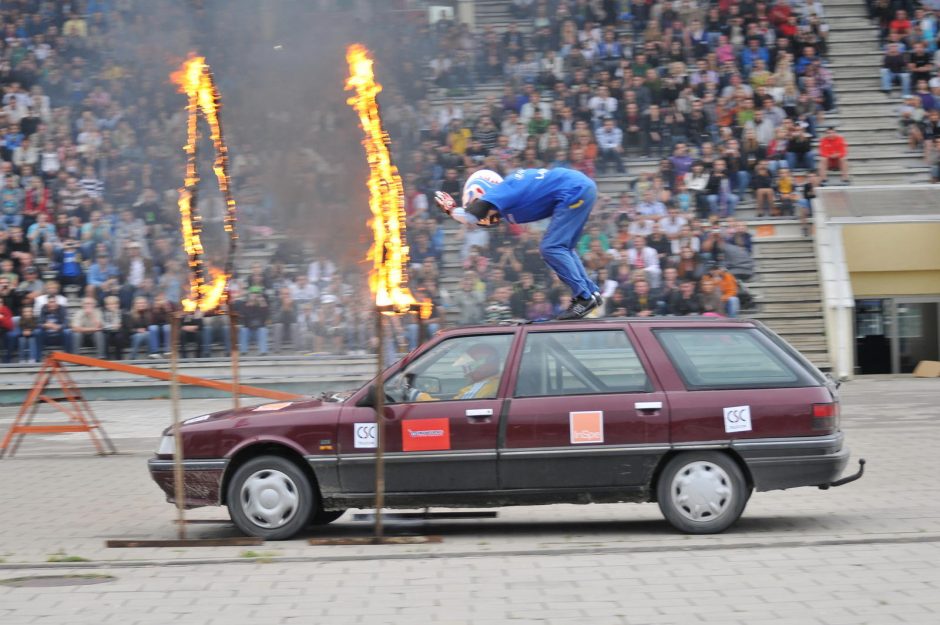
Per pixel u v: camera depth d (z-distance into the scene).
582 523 17.11
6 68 44.72
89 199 42.28
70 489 21.47
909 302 44.53
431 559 14.30
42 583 13.24
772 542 14.78
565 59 45.19
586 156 42.88
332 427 15.77
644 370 15.80
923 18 48.56
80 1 46.09
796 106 44.81
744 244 41.03
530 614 11.43
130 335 40.25
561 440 15.59
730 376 15.82
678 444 15.52
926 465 21.81
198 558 14.55
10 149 43.69
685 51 45.12
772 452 15.52
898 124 46.94
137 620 11.49
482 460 15.59
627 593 12.23
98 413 36.41
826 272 41.78
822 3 50.44
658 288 38.28
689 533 15.59
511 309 38.00
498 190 17.09
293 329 39.84
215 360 39.81
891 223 41.50
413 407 15.76
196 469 15.89
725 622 10.98
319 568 13.85
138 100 44.06
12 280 41.12
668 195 41.16
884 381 41.53
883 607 11.41
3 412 37.81
